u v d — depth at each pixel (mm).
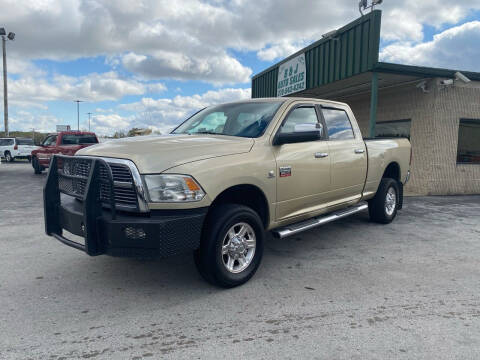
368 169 5852
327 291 3742
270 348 2711
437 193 10898
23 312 3260
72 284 3891
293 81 13391
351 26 10023
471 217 7500
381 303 3471
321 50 11625
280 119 4383
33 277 4074
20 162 28578
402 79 10688
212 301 3496
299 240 5680
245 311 3297
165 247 3203
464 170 11141
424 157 10922
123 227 3199
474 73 10516
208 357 2600
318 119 5020
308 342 2795
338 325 3053
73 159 3664
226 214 3605
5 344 2748
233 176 3637
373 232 6184
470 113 11000
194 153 3523
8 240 5523
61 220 3811
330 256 4891
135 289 3773
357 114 14148
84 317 3174
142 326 3027
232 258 3789
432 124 10609
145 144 3658
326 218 5035
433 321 3131
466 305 3443
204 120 5035
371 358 2594
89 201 3260
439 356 2623
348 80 10867
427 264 4594
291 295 3639
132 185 3271
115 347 2719
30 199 9617
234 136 4258
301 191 4508
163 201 3250
